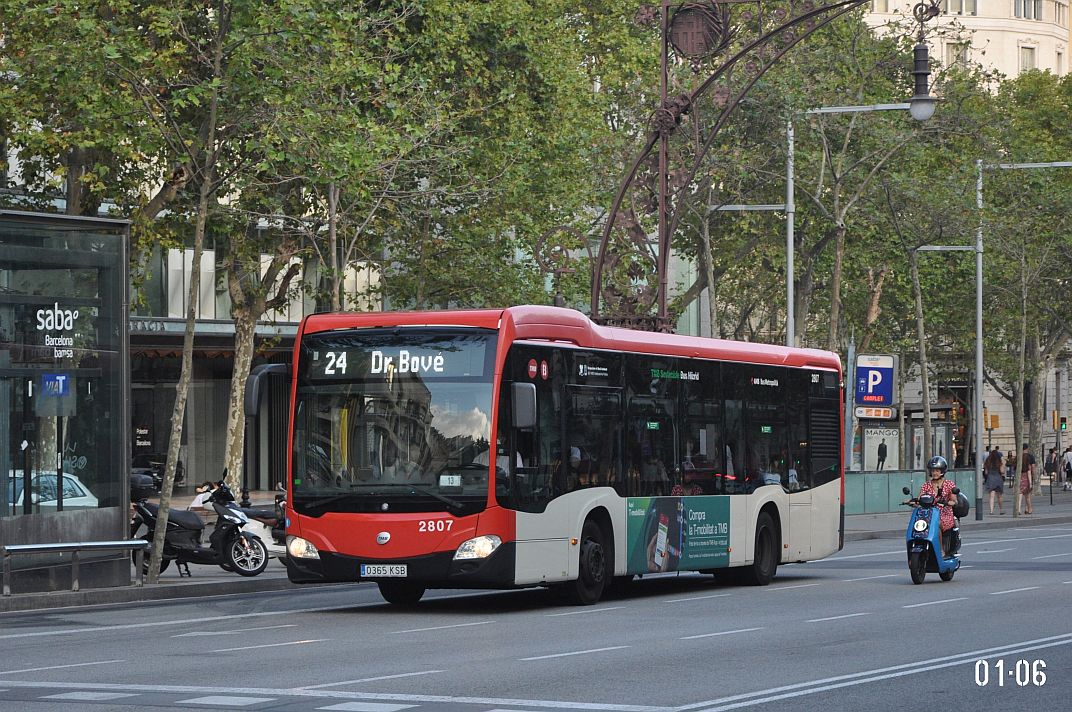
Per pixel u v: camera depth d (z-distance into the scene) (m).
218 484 29.64
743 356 28.61
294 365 23.28
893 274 67.94
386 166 38.03
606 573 24.62
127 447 26.64
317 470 22.88
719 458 27.66
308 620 21.97
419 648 18.00
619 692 14.15
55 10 30.27
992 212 62.00
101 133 32.47
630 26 58.53
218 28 29.38
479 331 22.62
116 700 13.64
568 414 23.77
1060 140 80.00
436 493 22.30
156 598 26.36
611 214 35.03
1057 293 73.88
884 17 111.69
